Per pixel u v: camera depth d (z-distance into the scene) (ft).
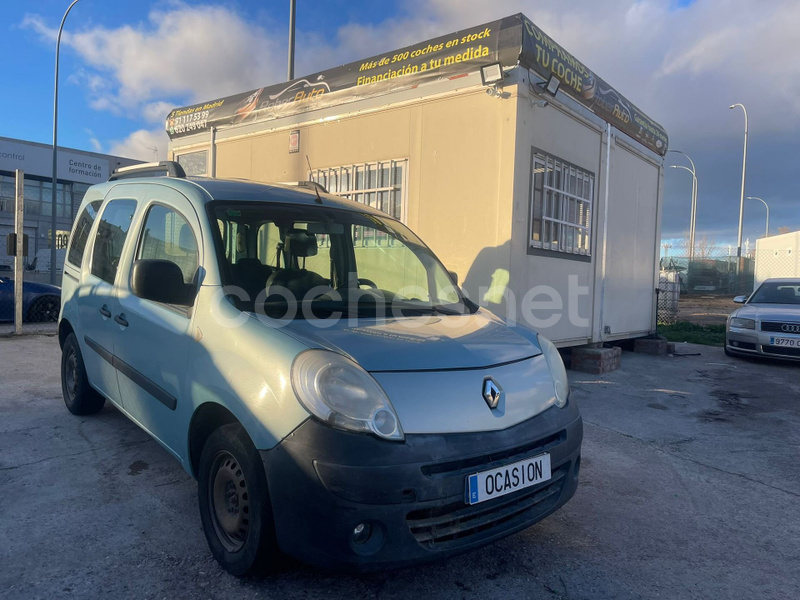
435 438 7.63
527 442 8.37
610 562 9.55
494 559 9.52
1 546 9.20
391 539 7.28
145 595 8.08
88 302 13.87
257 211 11.00
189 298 9.81
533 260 21.30
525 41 19.61
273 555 8.00
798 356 27.84
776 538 10.59
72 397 15.61
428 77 22.11
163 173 13.65
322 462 7.24
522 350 9.67
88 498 10.99
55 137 76.79
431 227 22.13
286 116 27.14
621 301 28.78
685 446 15.69
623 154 28.22
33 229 122.52
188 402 9.29
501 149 20.16
